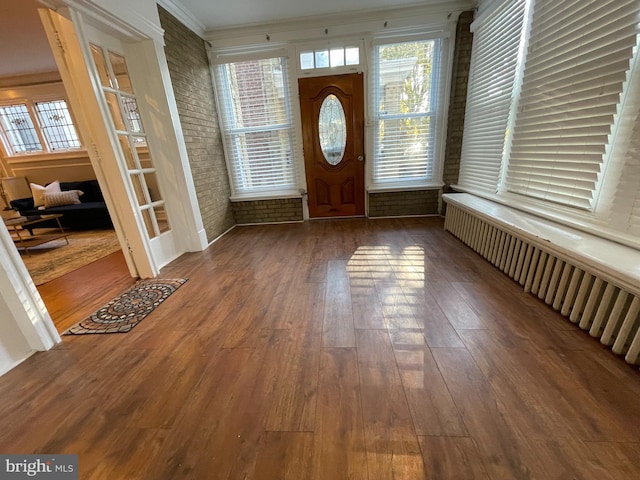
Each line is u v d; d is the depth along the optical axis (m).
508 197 2.49
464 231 2.81
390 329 1.58
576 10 1.68
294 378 1.28
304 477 0.89
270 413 1.11
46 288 2.37
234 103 3.70
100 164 2.15
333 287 2.10
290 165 3.93
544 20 1.95
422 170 3.80
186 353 1.48
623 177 1.44
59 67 1.91
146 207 2.52
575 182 1.76
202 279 2.38
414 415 1.07
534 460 0.89
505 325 1.56
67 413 1.16
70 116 4.84
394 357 1.37
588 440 0.94
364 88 3.48
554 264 1.69
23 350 1.50
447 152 3.59
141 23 2.24
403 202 3.90
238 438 1.02
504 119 2.49
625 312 1.35
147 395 1.23
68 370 1.40
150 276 2.46
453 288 1.99
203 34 3.31
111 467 0.95
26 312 1.47
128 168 2.38
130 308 1.96
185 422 1.09
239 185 4.04
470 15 3.09
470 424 1.02
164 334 1.66
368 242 3.04
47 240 3.34
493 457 0.91
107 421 1.11
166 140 2.69
